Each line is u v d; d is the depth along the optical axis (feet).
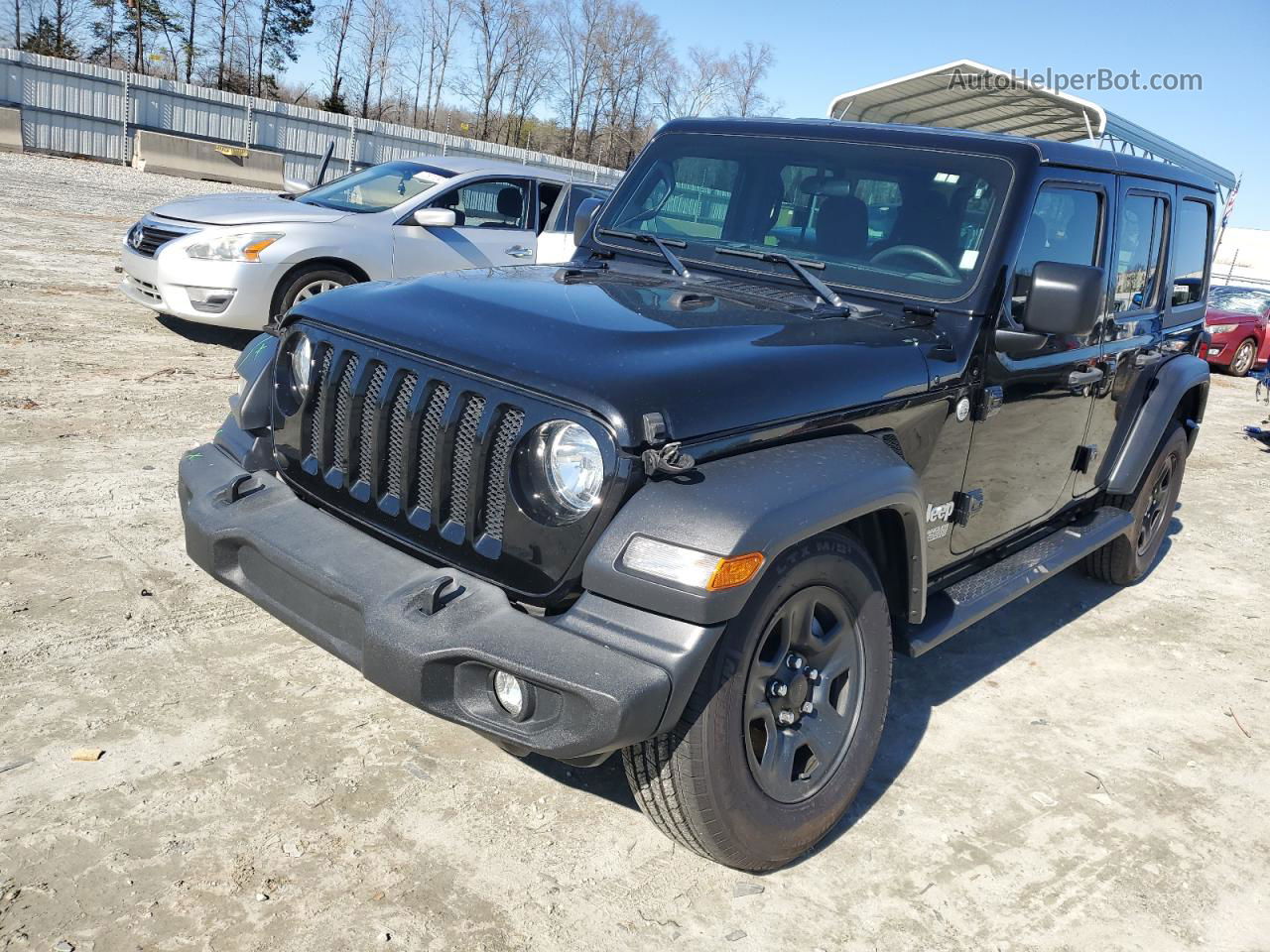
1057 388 12.03
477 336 8.20
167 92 91.30
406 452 8.22
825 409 8.54
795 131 11.85
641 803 8.32
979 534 11.59
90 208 51.83
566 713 7.14
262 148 97.25
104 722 9.79
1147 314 14.67
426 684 7.40
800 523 7.57
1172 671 14.25
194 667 10.98
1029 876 9.36
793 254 11.09
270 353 9.85
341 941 7.54
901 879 9.10
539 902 8.22
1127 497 15.61
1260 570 19.26
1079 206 11.86
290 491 9.36
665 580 7.13
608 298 9.49
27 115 85.35
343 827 8.79
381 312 8.89
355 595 7.83
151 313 28.73
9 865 7.84
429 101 199.00
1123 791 10.98
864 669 9.20
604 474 7.28
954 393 10.03
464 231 27.09
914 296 10.38
